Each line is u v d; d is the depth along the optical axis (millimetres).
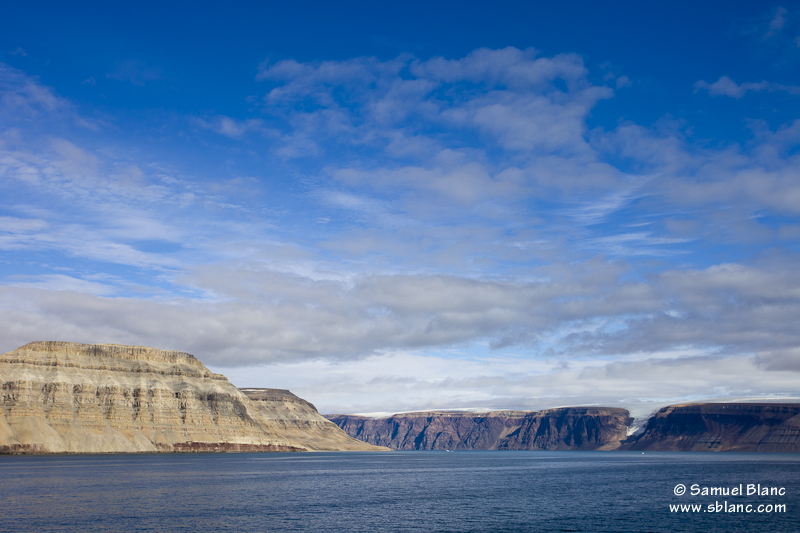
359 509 117688
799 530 97312
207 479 175750
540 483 185750
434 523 102250
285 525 98125
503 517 109188
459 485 177000
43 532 89938
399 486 170750
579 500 135875
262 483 168125
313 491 150500
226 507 116625
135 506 115875
